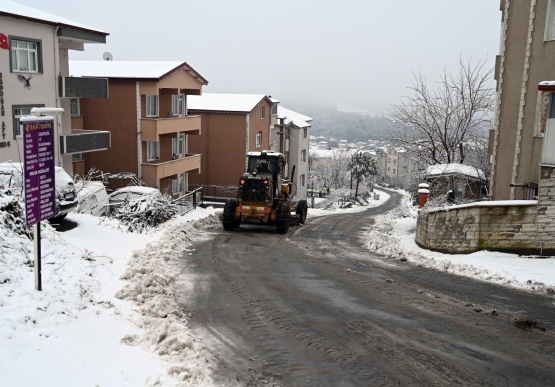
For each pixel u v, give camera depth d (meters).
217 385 5.15
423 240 14.13
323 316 7.46
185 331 6.35
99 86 22.52
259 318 7.31
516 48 15.58
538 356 6.07
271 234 17.03
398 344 6.38
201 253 12.30
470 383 5.33
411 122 25.30
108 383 4.72
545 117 11.47
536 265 10.52
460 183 22.88
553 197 11.09
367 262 12.06
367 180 80.00
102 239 11.31
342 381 5.34
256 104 36.81
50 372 4.70
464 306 8.10
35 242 6.38
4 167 12.05
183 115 30.66
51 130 6.41
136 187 19.86
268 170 18.25
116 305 6.99
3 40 17.47
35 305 5.96
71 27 20.38
